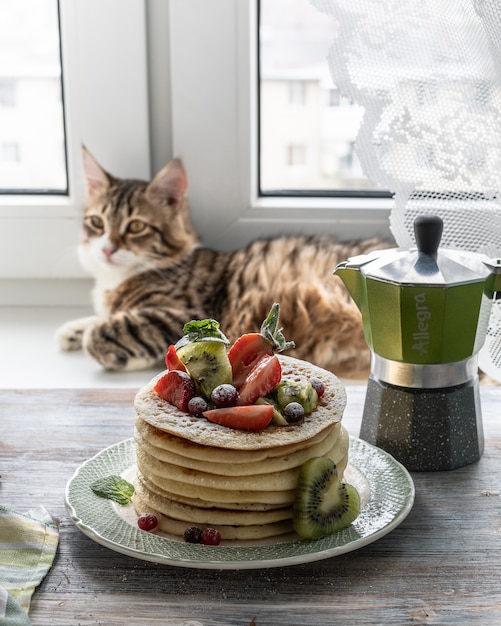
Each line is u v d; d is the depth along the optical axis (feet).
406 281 2.59
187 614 2.04
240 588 2.14
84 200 4.95
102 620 2.02
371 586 2.15
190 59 4.60
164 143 4.91
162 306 5.02
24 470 2.76
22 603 2.06
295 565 2.24
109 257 5.01
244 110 4.70
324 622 2.01
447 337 2.65
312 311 4.80
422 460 2.79
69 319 5.13
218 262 5.18
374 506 2.43
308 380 2.59
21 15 4.72
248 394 2.35
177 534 2.35
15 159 4.99
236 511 2.30
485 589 2.14
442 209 3.51
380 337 2.73
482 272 2.64
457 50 3.43
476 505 2.56
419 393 2.76
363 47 3.43
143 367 4.61
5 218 4.94
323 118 4.93
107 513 2.41
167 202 4.99
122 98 4.74
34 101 4.88
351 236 4.98
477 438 2.84
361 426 2.95
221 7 4.50
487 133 3.44
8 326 5.03
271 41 4.77
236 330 4.87
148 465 2.37
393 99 3.45
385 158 3.49
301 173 5.04
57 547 2.33
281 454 2.25
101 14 4.57
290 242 4.97
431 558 2.27
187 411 2.39
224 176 4.87
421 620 2.01
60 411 3.22
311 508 2.26
